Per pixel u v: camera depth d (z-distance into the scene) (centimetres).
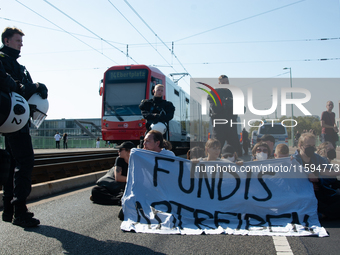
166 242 340
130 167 445
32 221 392
